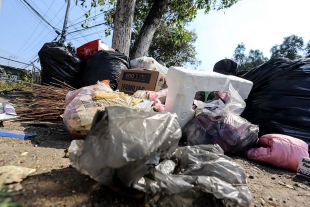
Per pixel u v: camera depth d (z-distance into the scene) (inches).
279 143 69.4
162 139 37.1
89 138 33.3
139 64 131.0
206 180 35.0
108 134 32.3
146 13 230.7
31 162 46.8
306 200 47.7
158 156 38.8
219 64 125.0
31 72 409.7
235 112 80.7
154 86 102.1
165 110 80.8
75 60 132.8
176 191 32.7
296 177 62.4
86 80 124.4
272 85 91.4
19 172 39.1
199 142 74.0
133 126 34.7
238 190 36.2
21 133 69.9
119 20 150.7
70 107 68.7
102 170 30.8
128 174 31.9
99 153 31.1
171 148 41.3
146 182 34.3
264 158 69.7
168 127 40.4
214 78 79.2
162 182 33.4
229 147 73.6
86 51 141.8
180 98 77.2
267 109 89.5
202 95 104.3
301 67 87.5
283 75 89.7
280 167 69.1
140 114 38.8
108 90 79.0
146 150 32.7
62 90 122.4
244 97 91.0
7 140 62.1
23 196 32.6
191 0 209.3
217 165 41.6
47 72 131.8
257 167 67.9
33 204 31.1
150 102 78.3
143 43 171.8
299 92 83.8
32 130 79.0
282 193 49.9
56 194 34.6
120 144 31.2
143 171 34.2
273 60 97.6
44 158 50.2
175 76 76.3
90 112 64.2
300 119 81.0
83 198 34.5
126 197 36.4
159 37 439.8
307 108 81.6
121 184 33.7
